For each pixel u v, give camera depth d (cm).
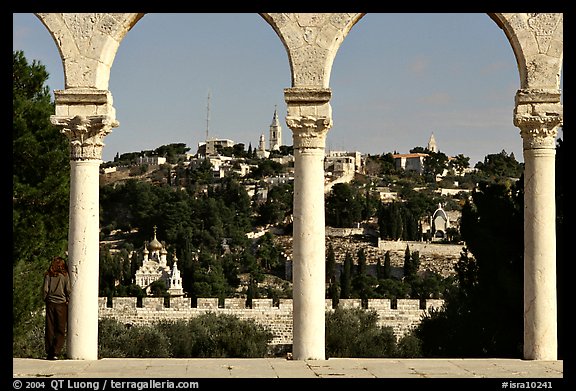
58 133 3900
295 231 2530
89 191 2538
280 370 2317
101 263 11256
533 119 2545
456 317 4634
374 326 6619
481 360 2545
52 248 3866
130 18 2553
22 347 3775
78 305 2523
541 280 2552
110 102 2547
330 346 6322
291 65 2520
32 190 3731
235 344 6462
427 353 4844
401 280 12688
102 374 2245
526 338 2580
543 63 2553
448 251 15450
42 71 4125
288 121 2511
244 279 14175
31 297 3600
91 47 2534
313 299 2509
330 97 2502
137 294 10212
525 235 2592
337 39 2525
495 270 4131
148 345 6228
